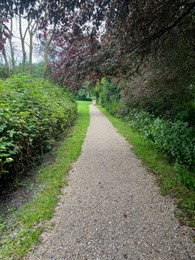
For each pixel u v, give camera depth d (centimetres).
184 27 378
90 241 214
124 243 212
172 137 498
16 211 268
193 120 718
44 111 518
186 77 538
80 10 259
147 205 284
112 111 1477
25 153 384
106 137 742
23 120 370
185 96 663
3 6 208
